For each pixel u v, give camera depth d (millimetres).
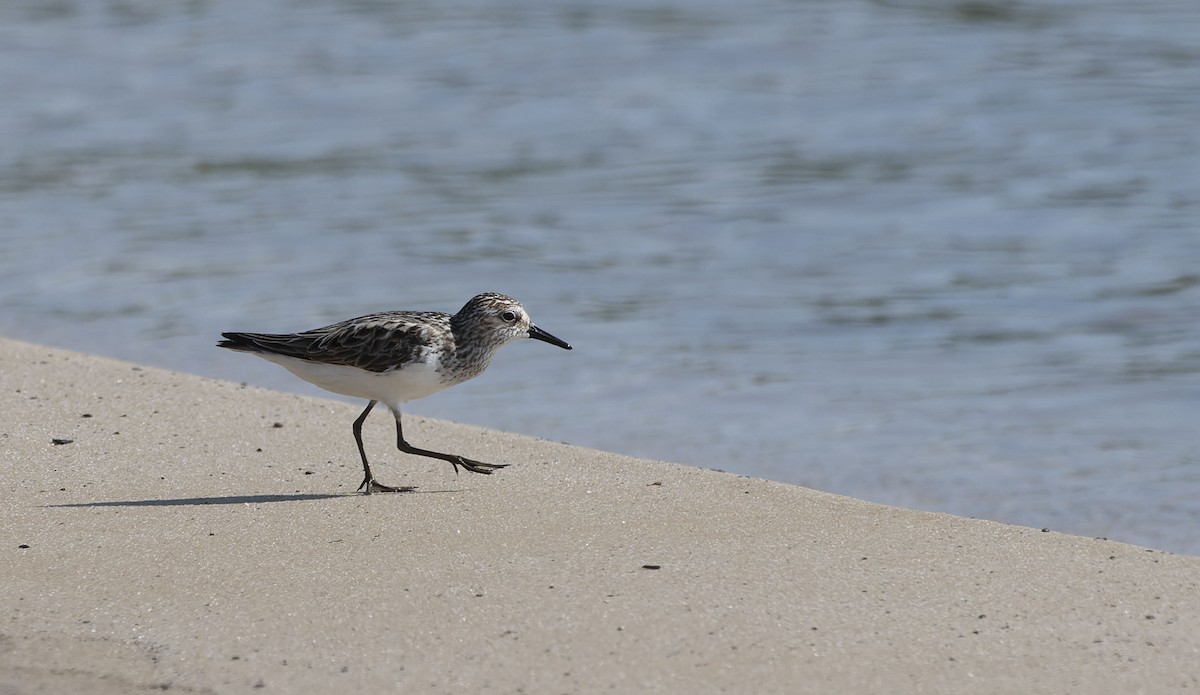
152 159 25078
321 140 26188
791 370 14984
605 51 32531
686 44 32875
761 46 32375
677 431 13227
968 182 22391
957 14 34688
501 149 25297
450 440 12078
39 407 12578
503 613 7848
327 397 14594
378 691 6961
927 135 25250
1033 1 35531
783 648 7410
